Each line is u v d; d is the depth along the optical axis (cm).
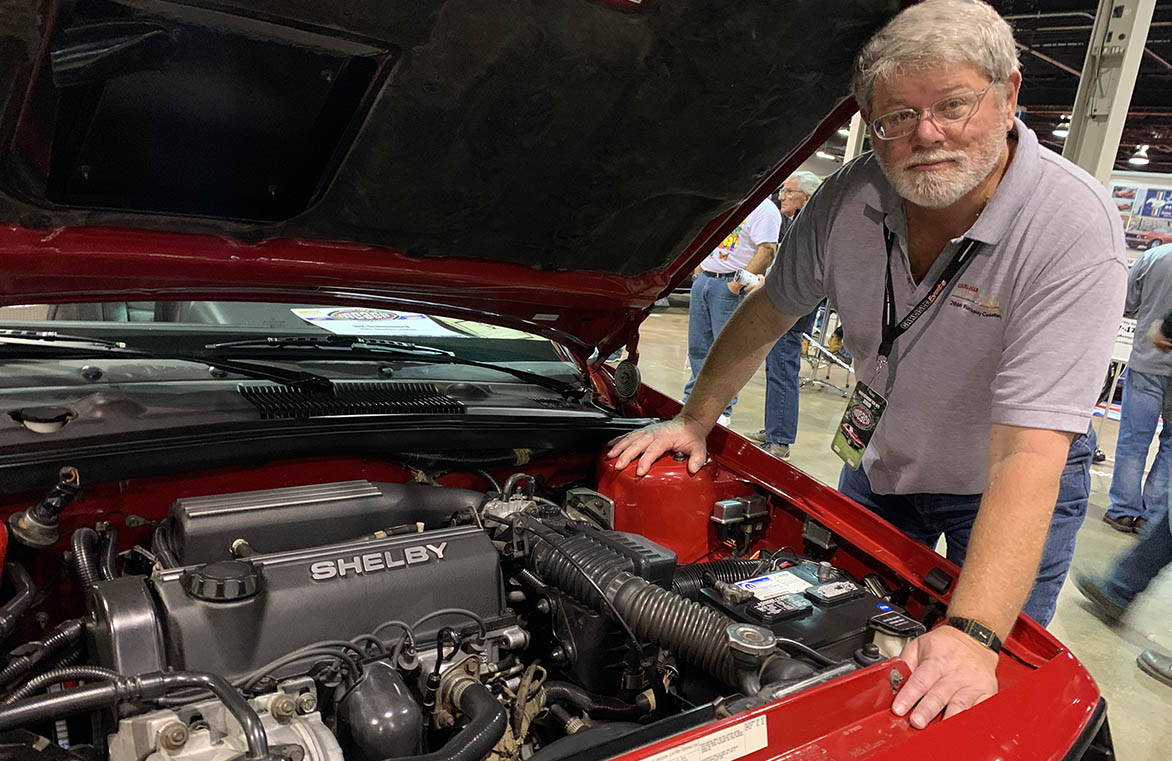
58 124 121
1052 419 147
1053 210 155
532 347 260
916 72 145
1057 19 848
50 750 103
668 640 136
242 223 153
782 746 111
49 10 100
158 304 208
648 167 176
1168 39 830
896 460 208
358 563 134
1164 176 716
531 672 135
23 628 132
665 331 1048
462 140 150
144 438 144
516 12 126
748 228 537
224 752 105
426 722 132
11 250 134
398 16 119
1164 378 424
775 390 524
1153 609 367
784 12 143
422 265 182
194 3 109
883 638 151
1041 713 127
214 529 135
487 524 162
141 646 112
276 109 135
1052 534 232
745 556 204
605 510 191
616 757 100
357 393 187
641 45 143
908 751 114
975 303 170
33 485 134
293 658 118
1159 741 272
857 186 186
